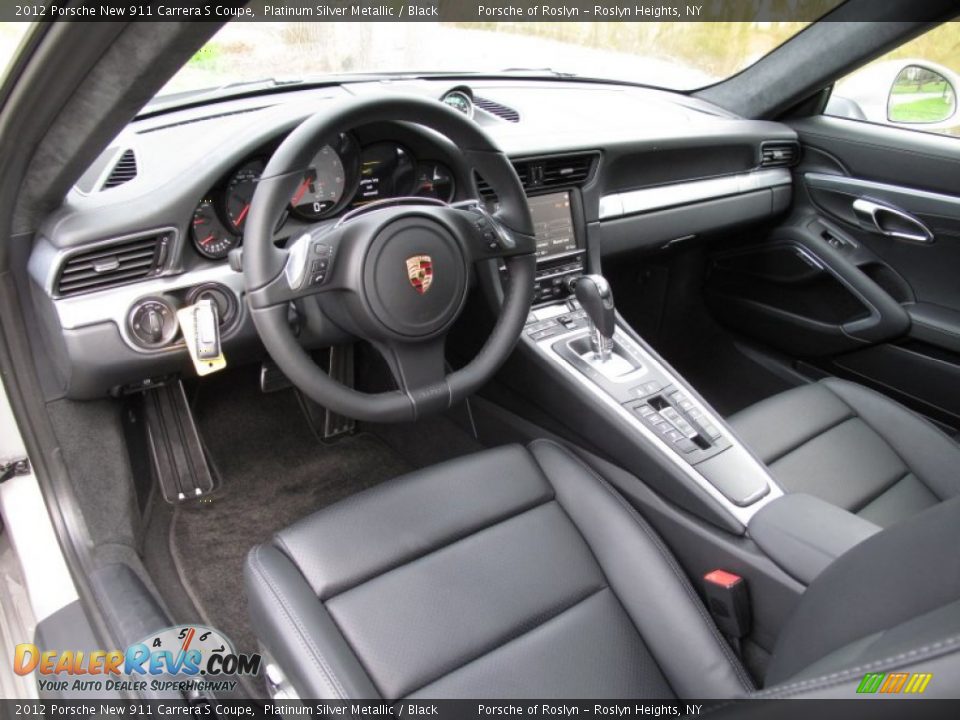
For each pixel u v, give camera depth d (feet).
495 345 4.18
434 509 3.89
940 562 2.08
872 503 4.75
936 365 6.20
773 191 6.95
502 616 3.51
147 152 4.60
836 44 6.26
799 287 7.04
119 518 5.01
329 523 3.74
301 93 5.93
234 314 4.47
